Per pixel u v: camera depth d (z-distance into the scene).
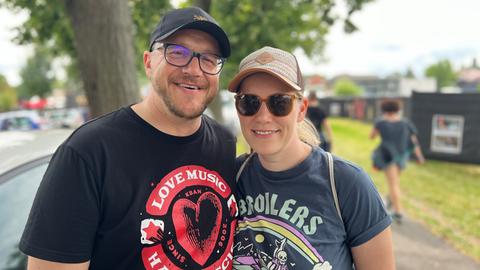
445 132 8.89
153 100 1.43
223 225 1.46
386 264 1.39
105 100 3.34
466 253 3.88
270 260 1.38
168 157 1.39
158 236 1.29
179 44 1.40
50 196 1.17
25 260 1.58
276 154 1.43
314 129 1.73
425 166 8.62
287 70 1.40
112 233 1.26
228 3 8.28
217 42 1.47
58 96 53.38
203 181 1.45
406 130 4.95
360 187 1.37
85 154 1.23
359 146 12.12
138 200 1.29
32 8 5.71
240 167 1.58
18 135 2.31
